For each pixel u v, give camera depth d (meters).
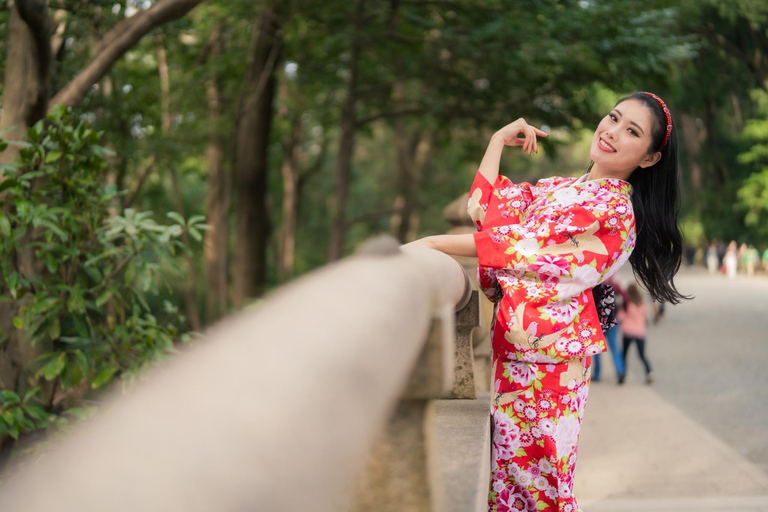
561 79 11.12
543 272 1.90
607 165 2.10
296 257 24.98
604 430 7.45
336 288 0.52
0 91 6.14
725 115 32.59
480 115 12.66
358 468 0.38
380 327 0.48
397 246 0.79
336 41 11.52
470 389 2.64
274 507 0.28
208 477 0.27
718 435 7.08
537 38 10.08
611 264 1.96
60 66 6.73
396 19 11.84
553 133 12.65
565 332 1.93
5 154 4.09
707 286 27.98
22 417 3.12
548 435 1.97
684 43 11.31
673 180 2.17
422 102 12.98
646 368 10.10
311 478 0.31
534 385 1.97
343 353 0.40
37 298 3.33
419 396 0.90
